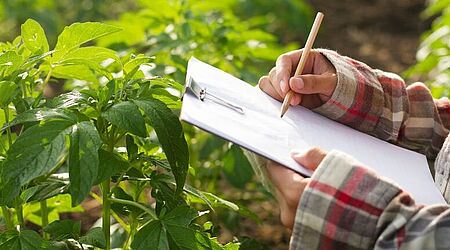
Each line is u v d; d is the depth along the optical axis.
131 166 1.92
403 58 6.08
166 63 3.10
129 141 1.98
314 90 1.98
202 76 1.92
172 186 2.01
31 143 1.72
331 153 1.66
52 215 2.48
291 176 1.71
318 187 1.63
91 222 3.44
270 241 3.45
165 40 3.14
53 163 1.70
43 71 2.21
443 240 1.54
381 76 2.15
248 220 3.57
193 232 1.86
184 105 1.68
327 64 2.10
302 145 1.80
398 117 2.11
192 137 3.20
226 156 2.96
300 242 1.64
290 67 2.03
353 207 1.61
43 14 5.39
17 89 1.90
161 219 1.87
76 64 2.04
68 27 1.91
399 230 1.57
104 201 1.93
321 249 1.62
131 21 3.42
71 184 1.70
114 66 2.70
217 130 1.64
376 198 1.60
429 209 1.59
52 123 1.75
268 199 3.32
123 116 1.80
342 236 1.61
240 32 3.32
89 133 1.74
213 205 2.24
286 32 6.49
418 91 2.20
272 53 3.29
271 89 2.02
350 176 1.62
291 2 5.96
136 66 2.00
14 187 1.69
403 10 7.04
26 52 2.04
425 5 7.08
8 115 1.94
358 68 2.12
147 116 1.87
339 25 6.70
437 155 2.14
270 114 1.90
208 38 3.23
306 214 1.63
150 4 3.38
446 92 3.50
